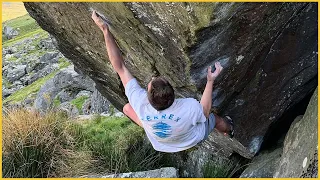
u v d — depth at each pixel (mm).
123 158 7051
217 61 4406
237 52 4391
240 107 5188
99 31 4879
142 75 5105
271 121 5387
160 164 7156
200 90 4734
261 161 5785
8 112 7453
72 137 7316
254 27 4156
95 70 6031
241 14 3934
